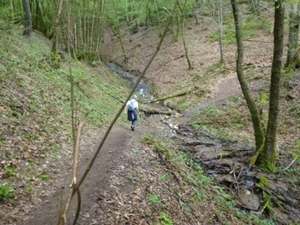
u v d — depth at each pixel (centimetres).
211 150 1318
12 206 602
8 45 1514
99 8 2834
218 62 2667
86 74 2062
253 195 1013
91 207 646
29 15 2069
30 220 576
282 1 986
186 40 3409
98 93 1808
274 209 959
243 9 2995
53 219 589
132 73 3325
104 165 857
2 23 1756
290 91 1780
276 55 1062
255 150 1218
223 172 1127
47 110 1105
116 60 3850
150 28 4256
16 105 981
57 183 730
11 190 642
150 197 746
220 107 1872
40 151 839
